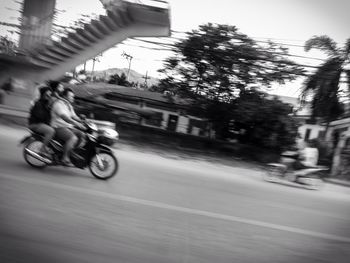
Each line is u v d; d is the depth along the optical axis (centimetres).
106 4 1545
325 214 793
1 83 1819
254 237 533
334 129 2252
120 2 1575
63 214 497
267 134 2242
